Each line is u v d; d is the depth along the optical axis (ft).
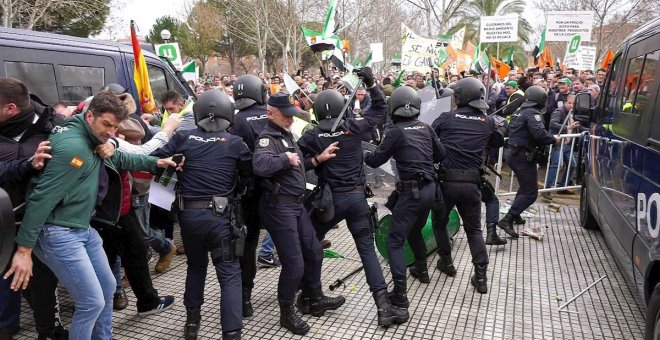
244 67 144.66
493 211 17.65
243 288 12.57
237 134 12.91
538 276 15.28
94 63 16.66
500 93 32.71
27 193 8.75
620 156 13.52
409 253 15.98
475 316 12.74
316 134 12.22
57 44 15.66
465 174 13.79
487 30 26.73
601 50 65.72
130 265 12.25
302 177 11.57
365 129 12.25
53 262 8.56
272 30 88.02
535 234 18.70
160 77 19.45
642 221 11.07
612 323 12.40
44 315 10.50
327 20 24.11
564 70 43.37
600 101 17.40
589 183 18.47
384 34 106.73
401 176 12.89
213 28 110.73
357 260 16.76
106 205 10.14
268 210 11.37
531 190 18.38
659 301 9.27
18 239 8.21
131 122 11.94
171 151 10.77
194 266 11.29
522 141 18.04
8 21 38.52
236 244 10.71
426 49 32.94
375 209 12.84
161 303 13.01
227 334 10.61
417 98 13.08
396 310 12.25
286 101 11.02
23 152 9.09
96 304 8.87
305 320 12.59
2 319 11.19
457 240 18.62
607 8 64.90
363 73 12.19
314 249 12.26
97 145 8.75
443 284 14.74
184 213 10.61
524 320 12.53
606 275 15.31
